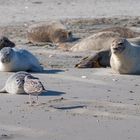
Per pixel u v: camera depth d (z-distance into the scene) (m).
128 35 46.22
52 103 24.00
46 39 49.69
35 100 24.55
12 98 24.98
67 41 49.22
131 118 21.56
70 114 22.12
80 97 25.36
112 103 24.16
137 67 32.19
